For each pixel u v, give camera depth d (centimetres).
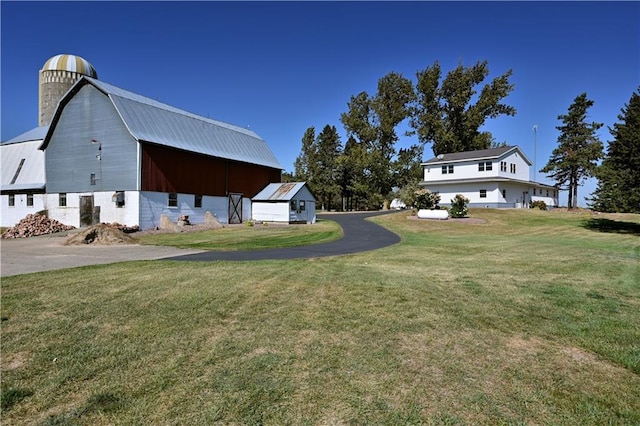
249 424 269
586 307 541
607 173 2300
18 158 3050
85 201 2525
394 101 5494
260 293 625
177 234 2128
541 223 2678
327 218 3644
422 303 562
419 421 271
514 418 274
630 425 266
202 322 482
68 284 701
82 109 2534
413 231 2220
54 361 372
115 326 469
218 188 2941
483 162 3862
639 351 388
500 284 690
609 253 1170
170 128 2667
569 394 307
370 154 5497
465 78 4928
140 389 318
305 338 428
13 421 275
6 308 543
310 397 303
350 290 643
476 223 2642
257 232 2159
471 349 397
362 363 364
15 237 2167
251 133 3759
